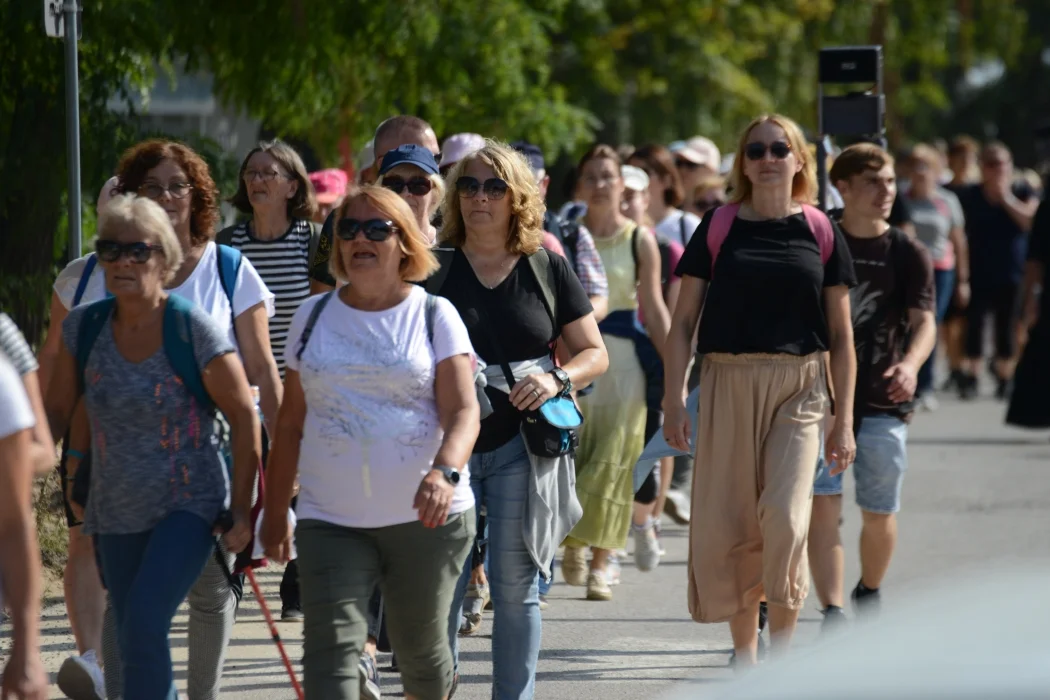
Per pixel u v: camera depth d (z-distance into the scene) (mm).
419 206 24109
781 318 22688
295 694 24328
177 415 18297
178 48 44188
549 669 26453
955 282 64000
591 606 31453
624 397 30719
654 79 89562
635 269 31156
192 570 18078
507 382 20984
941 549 36688
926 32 123562
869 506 27594
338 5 46094
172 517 18219
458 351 18406
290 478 19016
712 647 28000
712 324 22922
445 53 49844
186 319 18297
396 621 18781
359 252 18234
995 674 8445
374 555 18422
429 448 18266
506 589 20953
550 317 21344
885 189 27141
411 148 24203
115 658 20375
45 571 30359
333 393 18094
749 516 23141
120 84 40938
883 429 27391
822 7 98250
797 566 22656
